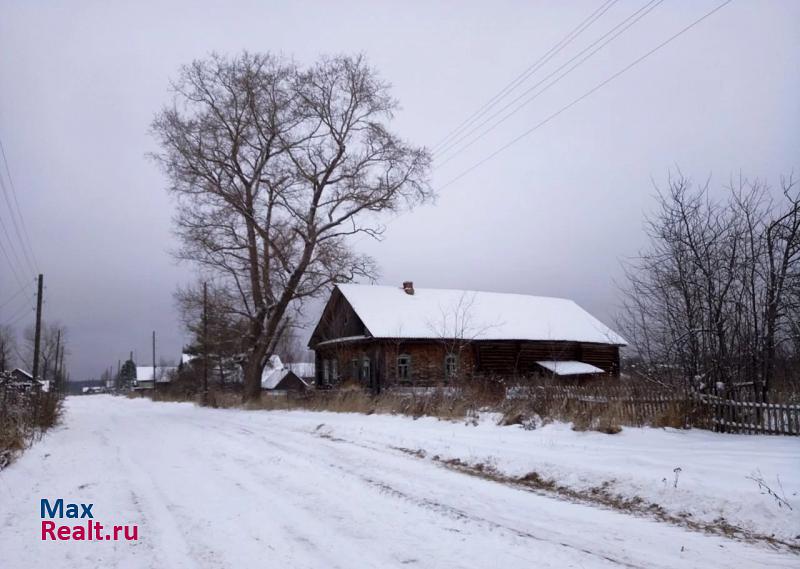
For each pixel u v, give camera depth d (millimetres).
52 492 10133
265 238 34781
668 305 15539
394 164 34875
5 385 20656
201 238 34625
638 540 7008
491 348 37250
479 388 20953
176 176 34062
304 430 19312
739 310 14375
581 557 6426
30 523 8125
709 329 14539
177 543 7141
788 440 11672
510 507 8625
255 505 8898
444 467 11867
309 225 35125
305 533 7410
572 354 40062
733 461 9734
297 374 71062
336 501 9078
